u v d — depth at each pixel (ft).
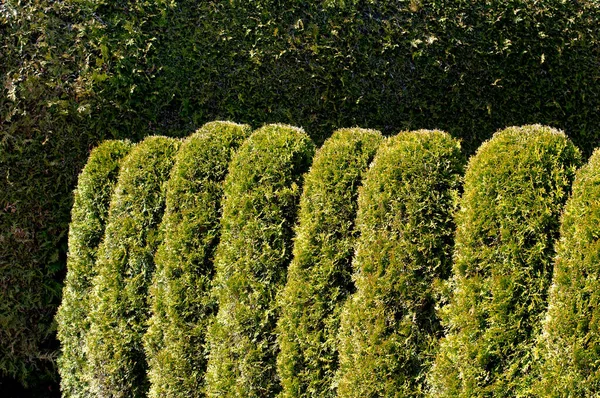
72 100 18.16
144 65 18.74
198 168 14.35
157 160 15.69
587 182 9.71
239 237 13.26
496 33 19.43
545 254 10.04
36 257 18.40
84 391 17.04
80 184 17.08
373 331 11.32
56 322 18.44
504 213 10.31
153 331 14.97
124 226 15.53
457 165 11.50
